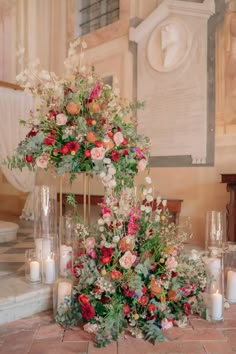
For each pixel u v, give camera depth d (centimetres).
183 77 480
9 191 733
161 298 225
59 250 288
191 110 472
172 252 236
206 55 458
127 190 241
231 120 434
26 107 580
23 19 675
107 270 226
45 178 629
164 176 499
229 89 436
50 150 240
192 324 236
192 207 470
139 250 237
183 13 479
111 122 249
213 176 452
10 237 451
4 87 561
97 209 525
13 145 563
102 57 578
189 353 196
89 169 243
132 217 235
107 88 254
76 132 239
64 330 224
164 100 500
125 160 250
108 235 234
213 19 452
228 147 438
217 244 288
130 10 541
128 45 543
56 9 655
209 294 245
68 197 283
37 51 684
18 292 249
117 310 219
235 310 264
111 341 209
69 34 633
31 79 250
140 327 221
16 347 201
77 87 248
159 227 249
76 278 243
